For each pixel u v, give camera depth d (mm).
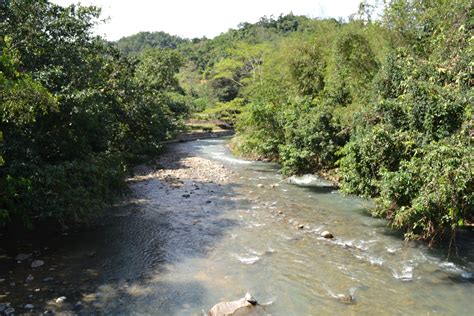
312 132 18391
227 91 66938
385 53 15477
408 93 11562
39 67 13312
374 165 11719
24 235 11484
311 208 14516
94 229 12234
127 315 7199
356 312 7355
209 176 21172
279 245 10891
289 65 25734
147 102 30953
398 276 8883
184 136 47062
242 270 9297
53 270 9109
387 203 10414
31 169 10719
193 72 92750
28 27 13180
